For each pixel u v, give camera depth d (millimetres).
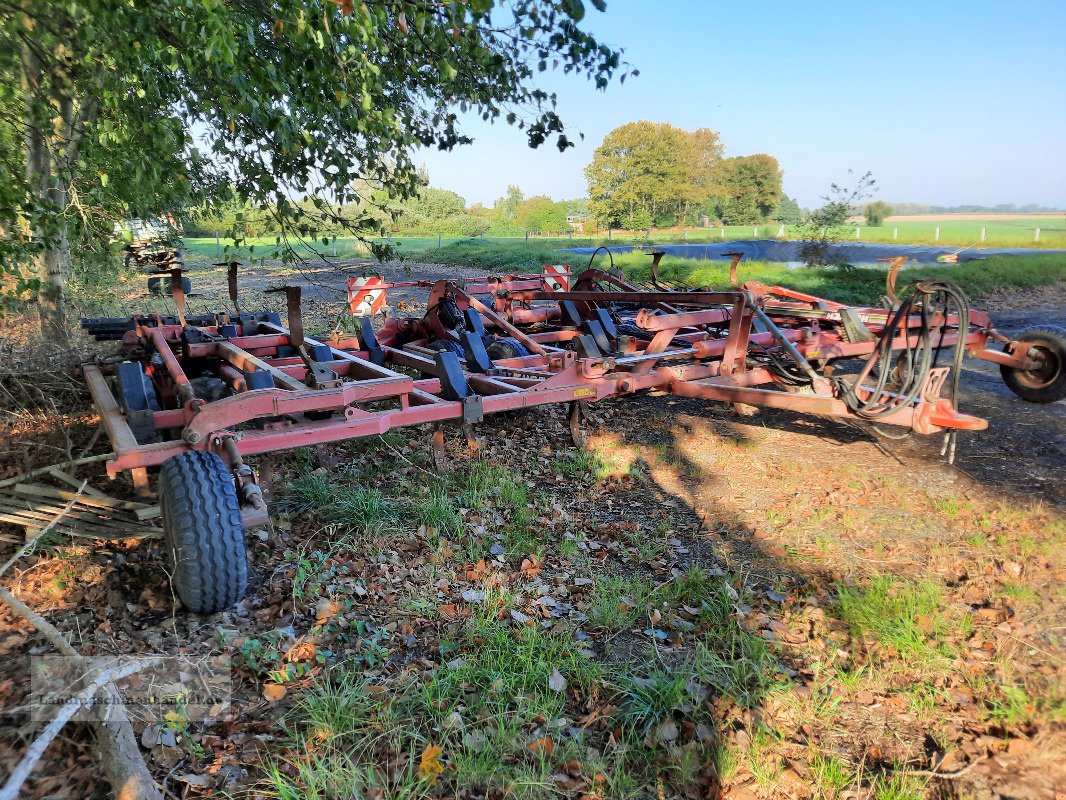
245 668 3068
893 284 5141
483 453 5922
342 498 4734
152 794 2236
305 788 2406
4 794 2043
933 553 4156
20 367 7074
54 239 5648
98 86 4188
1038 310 13836
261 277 22766
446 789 2484
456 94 5555
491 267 29641
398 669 3127
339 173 5305
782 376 5711
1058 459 5652
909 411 4605
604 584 3865
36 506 4215
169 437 5402
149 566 3873
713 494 5152
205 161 5250
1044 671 3088
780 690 2994
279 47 4109
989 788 2494
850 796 2475
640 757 2672
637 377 5707
